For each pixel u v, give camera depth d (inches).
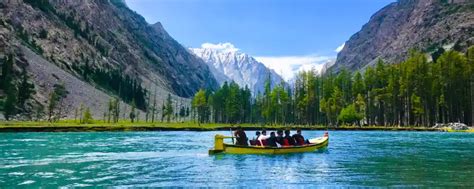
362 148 1894.7
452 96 5359.3
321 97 6176.2
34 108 7849.4
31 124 4424.2
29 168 1115.3
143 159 1358.3
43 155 1446.9
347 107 5556.1
